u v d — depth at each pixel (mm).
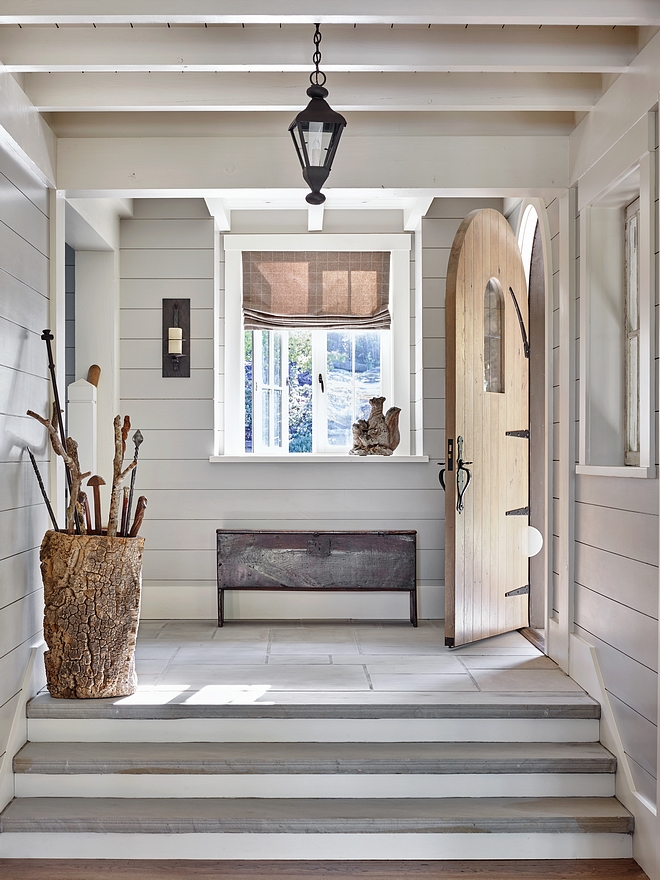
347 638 4332
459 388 3955
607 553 3203
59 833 2844
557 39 2941
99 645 3248
